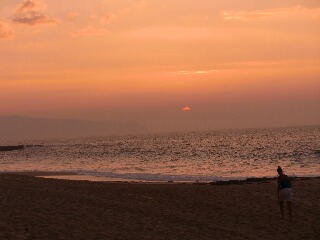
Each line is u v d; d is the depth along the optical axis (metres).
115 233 13.44
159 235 13.34
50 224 14.30
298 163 52.31
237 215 16.38
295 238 13.19
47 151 120.75
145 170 48.56
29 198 19.16
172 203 18.72
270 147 88.88
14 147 150.62
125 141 192.50
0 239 12.19
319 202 18.34
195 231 13.96
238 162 57.41
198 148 98.75
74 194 20.67
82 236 12.89
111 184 25.95
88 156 84.88
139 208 17.58
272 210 17.11
